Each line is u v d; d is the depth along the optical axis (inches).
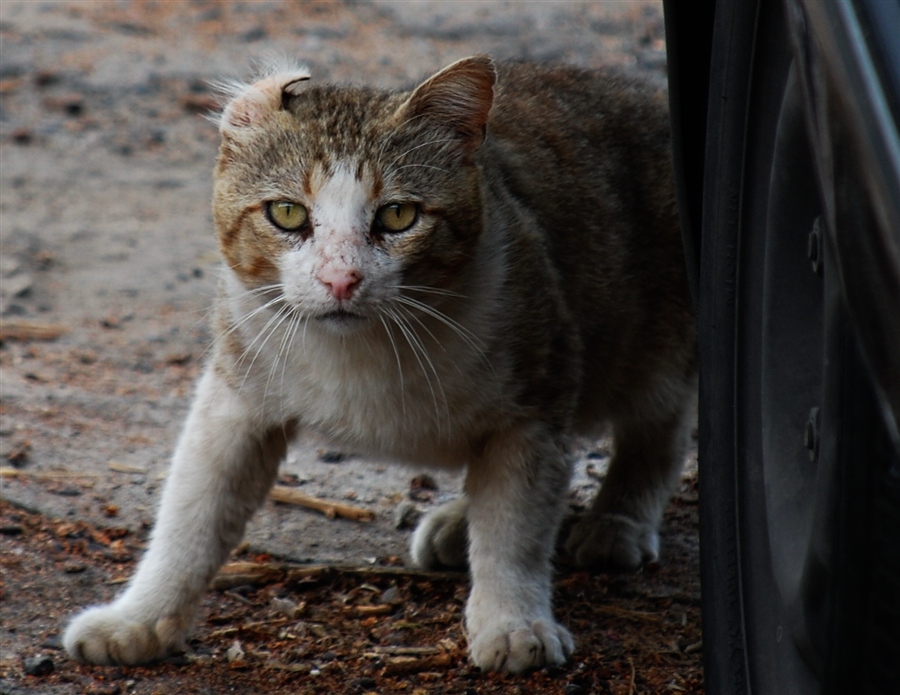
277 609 279.3
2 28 783.7
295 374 268.7
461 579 297.1
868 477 173.5
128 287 482.6
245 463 274.1
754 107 218.1
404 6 874.1
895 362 142.9
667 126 339.3
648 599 294.4
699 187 246.8
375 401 270.8
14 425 365.1
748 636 211.9
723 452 224.5
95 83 710.5
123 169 606.9
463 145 269.1
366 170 257.8
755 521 212.8
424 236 259.9
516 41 807.7
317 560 306.3
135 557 300.0
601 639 271.4
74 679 247.0
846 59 152.3
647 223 322.0
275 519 327.3
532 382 270.1
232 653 259.0
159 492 333.7
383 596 288.0
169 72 735.1
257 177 263.3
